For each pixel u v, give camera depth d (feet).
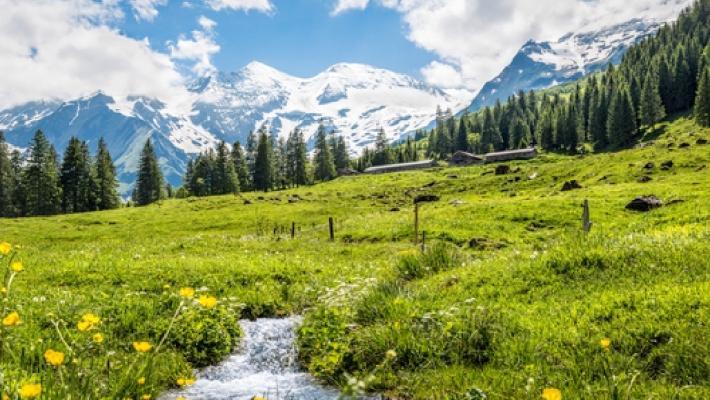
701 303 28.35
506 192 252.83
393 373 28.48
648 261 38.06
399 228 131.03
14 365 24.73
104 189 436.76
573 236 52.11
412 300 37.52
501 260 49.21
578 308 32.40
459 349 29.04
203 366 33.94
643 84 589.32
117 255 85.56
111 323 37.22
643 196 136.15
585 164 269.44
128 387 20.08
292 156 584.81
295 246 113.50
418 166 642.63
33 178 397.80
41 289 50.29
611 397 20.72
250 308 50.29
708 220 83.51
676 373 23.04
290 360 34.88
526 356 26.84
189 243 112.98
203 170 540.52
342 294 41.73
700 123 457.27
